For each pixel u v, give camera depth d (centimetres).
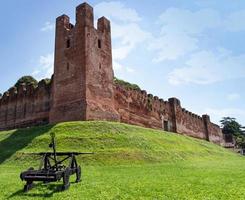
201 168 2166
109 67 4244
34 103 4528
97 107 3731
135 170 2042
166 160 2770
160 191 1266
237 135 11206
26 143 3042
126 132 3331
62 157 2512
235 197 1151
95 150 2675
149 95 5419
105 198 1166
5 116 5022
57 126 3356
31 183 1347
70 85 3831
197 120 7431
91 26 4075
